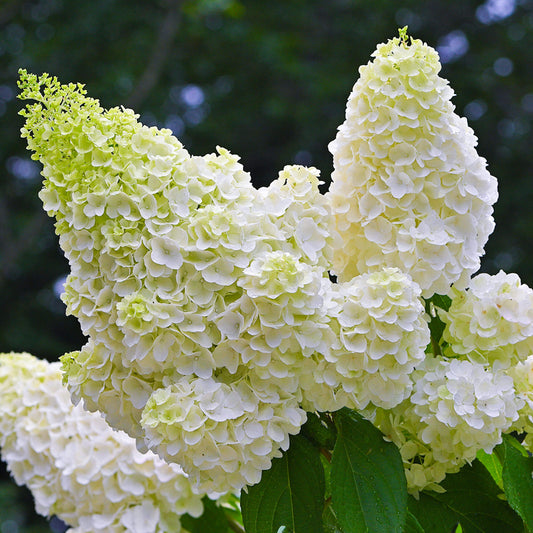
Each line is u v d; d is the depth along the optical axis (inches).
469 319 56.6
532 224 227.6
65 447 64.4
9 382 66.6
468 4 262.5
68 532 66.6
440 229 56.1
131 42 251.8
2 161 250.5
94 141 53.5
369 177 56.4
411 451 56.2
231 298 54.3
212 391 53.1
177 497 63.6
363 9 265.4
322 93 238.5
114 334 54.1
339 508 54.3
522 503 56.1
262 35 256.7
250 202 55.3
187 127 246.5
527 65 260.1
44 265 247.1
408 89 56.2
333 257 57.4
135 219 53.6
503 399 55.2
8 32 260.2
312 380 54.2
